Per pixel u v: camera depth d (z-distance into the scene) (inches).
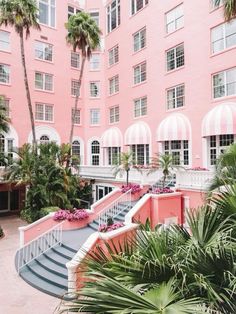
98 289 140.6
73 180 952.9
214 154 873.5
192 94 940.6
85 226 705.6
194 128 928.9
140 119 1168.8
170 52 1037.8
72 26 1082.7
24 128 1224.2
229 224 199.6
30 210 917.8
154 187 829.2
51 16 1338.6
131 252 190.7
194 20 940.6
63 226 676.7
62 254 533.6
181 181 748.0
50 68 1317.7
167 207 701.3
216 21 869.2
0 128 872.3
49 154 941.8
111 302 133.6
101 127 1414.9
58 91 1338.6
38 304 391.2
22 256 561.6
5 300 404.8
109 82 1387.8
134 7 1219.9
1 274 502.3
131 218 624.1
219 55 860.0
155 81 1092.5
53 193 885.2
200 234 192.1
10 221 954.1
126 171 874.1
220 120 793.6
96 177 1079.6
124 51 1272.1
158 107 1076.5
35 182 887.1
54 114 1320.1
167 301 135.3
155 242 179.8
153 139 1095.0
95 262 180.5
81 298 153.6
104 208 719.1
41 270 495.5
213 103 871.1
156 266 155.9
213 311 136.3
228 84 842.8
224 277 150.6
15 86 1208.2
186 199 725.3
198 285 144.8
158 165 832.3
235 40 826.8
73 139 1385.3
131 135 1153.4
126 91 1256.8
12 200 1146.0
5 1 959.6
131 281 156.1
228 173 321.1
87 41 1091.9
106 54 1406.3
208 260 156.3
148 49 1129.4
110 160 1362.0
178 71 995.3
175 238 195.0
